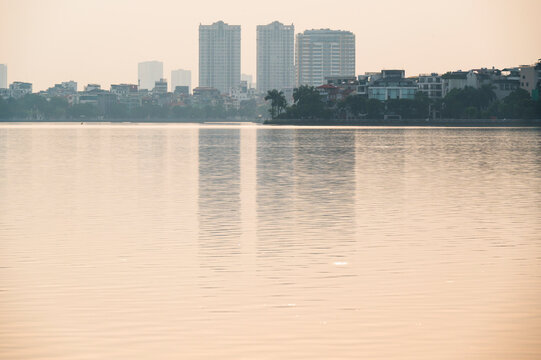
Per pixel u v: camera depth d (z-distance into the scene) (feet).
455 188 200.03
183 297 82.69
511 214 149.89
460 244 115.96
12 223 138.62
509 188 200.23
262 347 65.41
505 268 97.81
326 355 63.36
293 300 81.25
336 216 147.02
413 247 113.39
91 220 142.51
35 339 67.77
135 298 82.28
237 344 66.28
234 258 105.19
